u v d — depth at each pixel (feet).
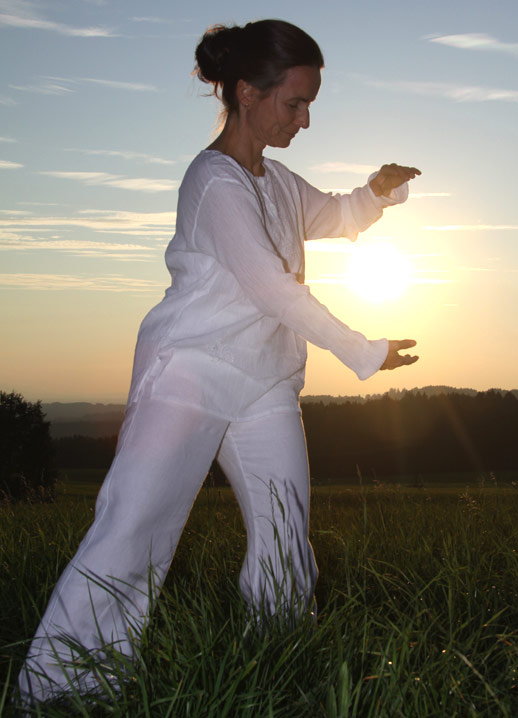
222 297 8.65
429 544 13.53
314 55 8.87
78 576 8.05
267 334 8.81
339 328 8.38
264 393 8.86
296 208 9.92
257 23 8.89
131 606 8.25
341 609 8.14
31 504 19.49
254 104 8.93
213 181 8.58
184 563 12.34
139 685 6.91
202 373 8.52
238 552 12.72
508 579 10.98
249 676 7.04
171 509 8.44
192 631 7.88
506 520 16.33
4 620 9.50
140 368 8.75
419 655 7.75
